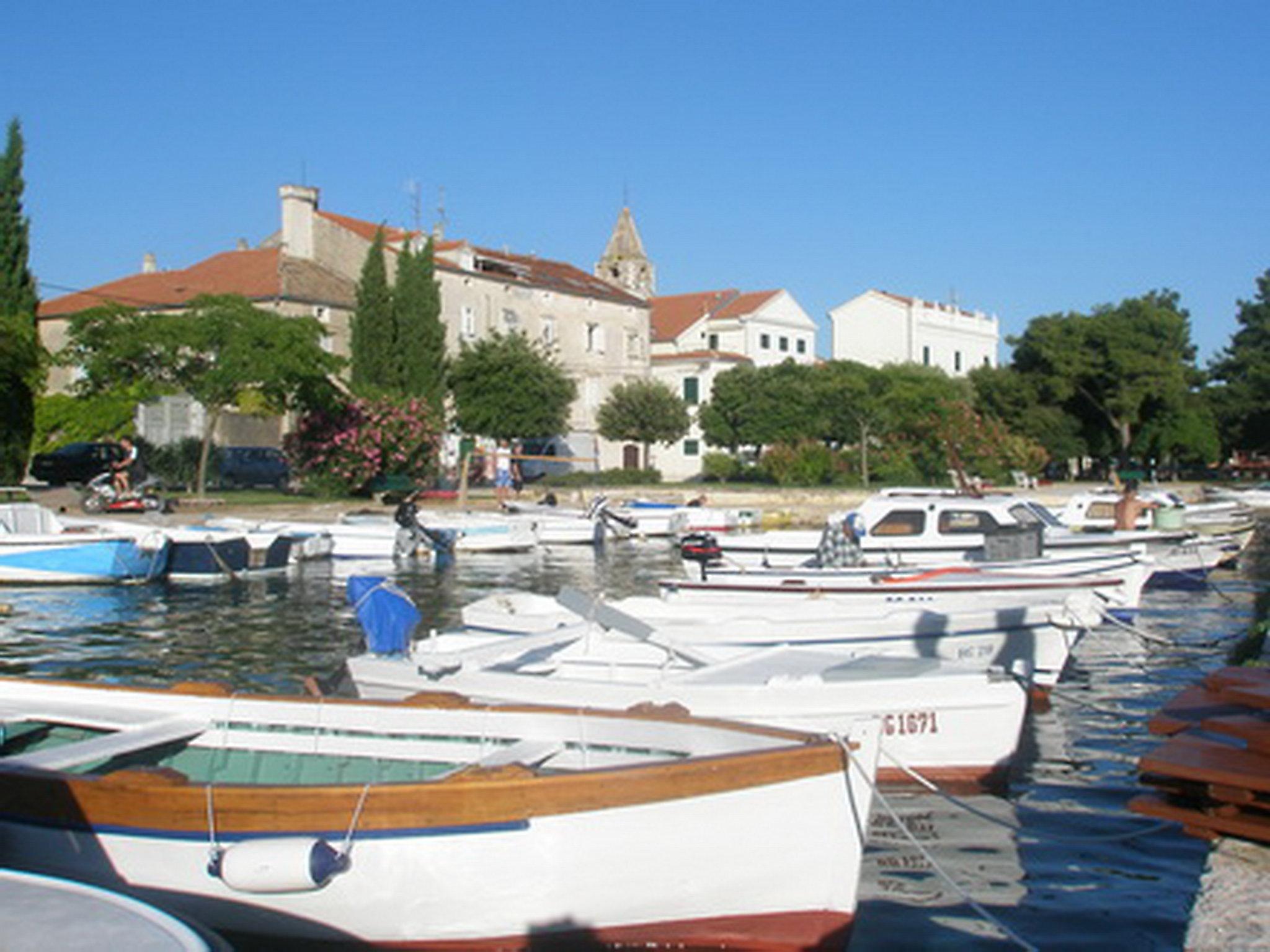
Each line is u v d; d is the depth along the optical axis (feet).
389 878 22.47
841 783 22.74
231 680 51.24
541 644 37.50
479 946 22.65
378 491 151.53
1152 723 26.14
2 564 84.64
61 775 23.84
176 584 89.04
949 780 33.14
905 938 25.09
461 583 93.50
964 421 192.13
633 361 230.48
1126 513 91.71
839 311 303.89
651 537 140.56
